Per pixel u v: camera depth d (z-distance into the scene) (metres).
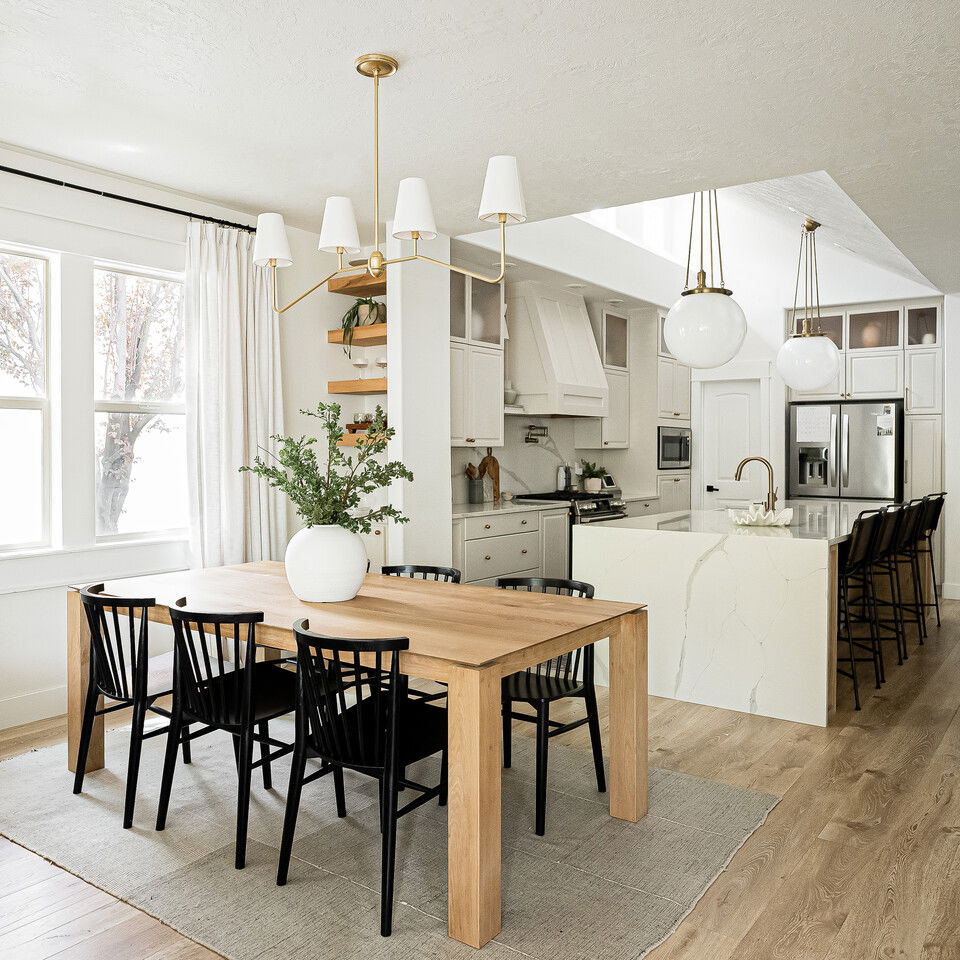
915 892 2.31
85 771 3.19
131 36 2.58
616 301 7.12
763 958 2.02
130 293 4.21
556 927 2.16
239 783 2.49
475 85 2.89
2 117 3.26
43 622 3.83
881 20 2.39
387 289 4.77
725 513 5.32
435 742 2.36
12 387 3.76
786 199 5.06
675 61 2.68
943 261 5.59
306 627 2.38
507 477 6.70
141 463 4.29
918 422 7.31
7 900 2.30
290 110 3.15
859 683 4.49
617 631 2.75
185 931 2.14
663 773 3.20
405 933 2.13
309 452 2.96
